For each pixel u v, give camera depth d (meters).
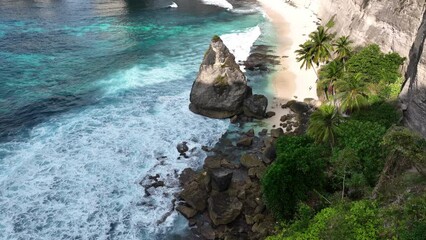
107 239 35.12
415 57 46.19
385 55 51.97
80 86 62.53
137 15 104.62
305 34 86.69
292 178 34.09
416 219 25.17
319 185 35.19
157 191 40.69
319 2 99.94
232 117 54.12
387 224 26.28
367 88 46.91
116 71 68.38
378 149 34.97
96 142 48.03
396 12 54.25
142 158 45.56
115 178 42.22
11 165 43.22
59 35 86.31
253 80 64.69
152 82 64.44
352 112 46.41
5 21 94.38
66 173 42.50
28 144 47.09
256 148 47.66
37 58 73.00
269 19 99.69
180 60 74.06
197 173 43.25
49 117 53.31
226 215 36.53
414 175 29.92
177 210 38.44
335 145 39.72
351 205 29.48
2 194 39.09
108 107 56.38
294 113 54.72
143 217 37.62
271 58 73.38
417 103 41.31
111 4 114.19
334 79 51.75
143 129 51.12
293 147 39.56
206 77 53.94
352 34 66.44
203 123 53.03
